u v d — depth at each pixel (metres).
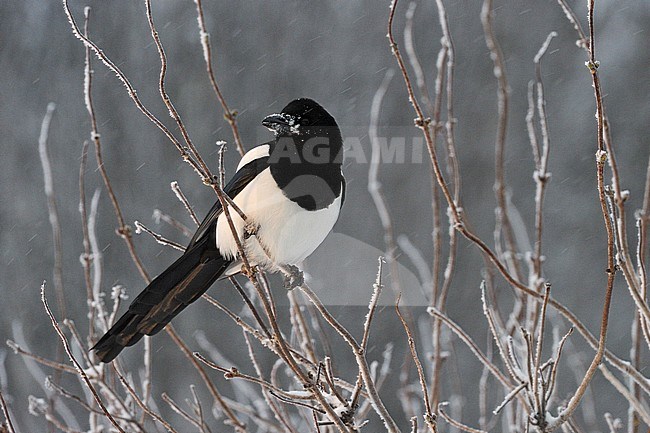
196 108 19.22
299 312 5.15
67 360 12.90
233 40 19.89
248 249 5.04
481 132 19.14
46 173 6.43
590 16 3.76
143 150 18.92
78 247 18.98
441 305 5.57
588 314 18.42
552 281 18.77
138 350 16.89
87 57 5.46
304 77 19.78
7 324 19.08
